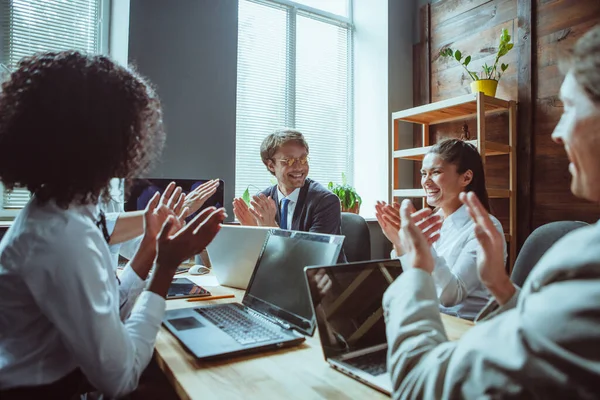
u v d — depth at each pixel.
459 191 1.57
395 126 3.03
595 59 0.42
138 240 1.63
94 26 2.60
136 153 0.85
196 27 2.58
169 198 1.15
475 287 1.36
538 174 2.53
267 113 3.32
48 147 0.71
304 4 3.52
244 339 0.88
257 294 1.12
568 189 2.38
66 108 0.71
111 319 0.66
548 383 0.37
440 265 1.22
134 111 0.80
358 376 0.71
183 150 2.53
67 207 0.74
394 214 1.16
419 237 0.64
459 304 1.38
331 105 3.66
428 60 3.25
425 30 3.28
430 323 0.54
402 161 3.34
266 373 0.74
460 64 2.99
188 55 2.55
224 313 1.08
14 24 2.37
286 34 3.42
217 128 2.64
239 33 3.21
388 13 3.30
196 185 1.88
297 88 3.48
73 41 2.54
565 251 0.41
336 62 3.70
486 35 2.82
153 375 1.33
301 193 2.09
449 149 1.57
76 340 0.65
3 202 2.35
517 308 0.44
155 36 2.44
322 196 2.04
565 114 0.47
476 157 1.57
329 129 3.65
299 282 0.99
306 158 2.10
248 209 1.87
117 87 0.77
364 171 3.56
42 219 0.70
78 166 0.73
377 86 3.40
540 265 0.44
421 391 0.47
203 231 0.81
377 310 0.88
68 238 0.67
